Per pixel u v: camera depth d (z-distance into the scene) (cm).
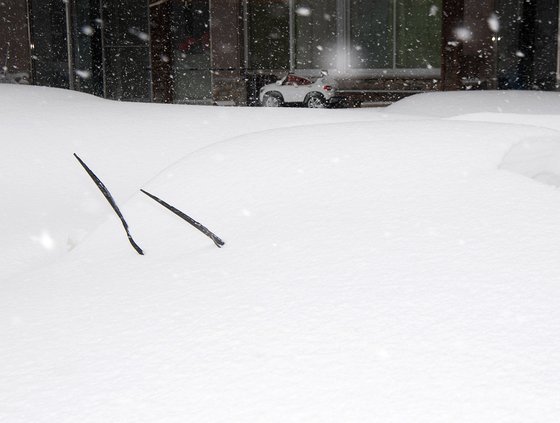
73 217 812
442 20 2617
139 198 695
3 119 1029
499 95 1442
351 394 356
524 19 2616
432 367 371
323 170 660
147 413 359
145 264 571
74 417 364
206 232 577
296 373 378
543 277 454
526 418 326
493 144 684
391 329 411
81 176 902
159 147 961
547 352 375
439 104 1395
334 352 394
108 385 391
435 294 445
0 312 514
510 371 361
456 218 548
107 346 437
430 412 337
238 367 390
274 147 730
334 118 1074
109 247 627
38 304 520
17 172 906
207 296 485
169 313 469
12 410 377
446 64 2594
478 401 341
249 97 2886
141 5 2897
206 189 674
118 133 997
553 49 2588
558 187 588
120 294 516
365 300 446
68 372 411
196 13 2936
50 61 2686
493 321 409
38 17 2648
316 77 2822
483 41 2544
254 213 613
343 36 2788
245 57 2878
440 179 619
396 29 2734
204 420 348
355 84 2789
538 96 1427
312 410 346
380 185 620
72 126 1016
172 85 2962
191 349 417
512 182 603
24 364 428
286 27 2841
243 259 534
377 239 527
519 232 518
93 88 2781
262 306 456
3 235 766
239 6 2844
